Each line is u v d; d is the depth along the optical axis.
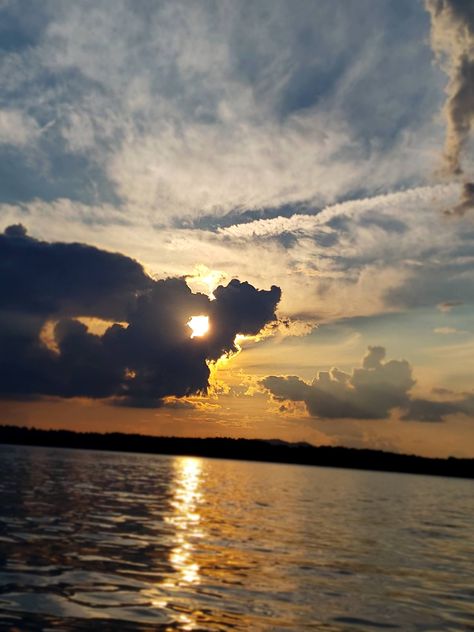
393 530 25.64
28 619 9.54
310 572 14.94
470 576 15.88
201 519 24.98
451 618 11.34
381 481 91.25
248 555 16.84
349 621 10.68
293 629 9.94
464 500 53.59
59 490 34.62
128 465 83.25
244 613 10.69
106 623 9.57
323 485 63.97
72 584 11.95
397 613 11.45
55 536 17.92
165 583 12.59
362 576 14.91
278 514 29.20
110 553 15.66
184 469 83.19
